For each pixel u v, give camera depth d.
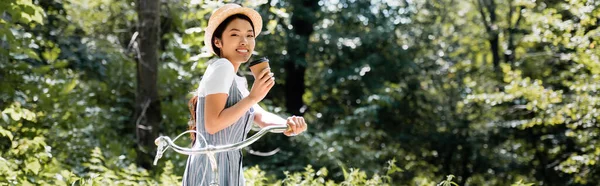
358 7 22.55
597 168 15.13
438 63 25.42
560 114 13.37
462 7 26.48
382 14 23.20
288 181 7.83
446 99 25.00
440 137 23.98
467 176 24.39
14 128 9.66
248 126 4.54
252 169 7.74
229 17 4.45
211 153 4.20
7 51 10.41
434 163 24.47
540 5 16.45
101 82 14.19
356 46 22.91
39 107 10.91
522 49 24.44
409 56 23.86
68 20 14.39
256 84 4.25
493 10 24.58
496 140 23.84
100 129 12.56
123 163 10.34
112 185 7.45
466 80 18.61
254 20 4.54
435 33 25.00
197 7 11.96
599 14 11.86
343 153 18.70
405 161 24.22
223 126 4.24
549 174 21.81
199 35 10.42
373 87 23.20
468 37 26.39
